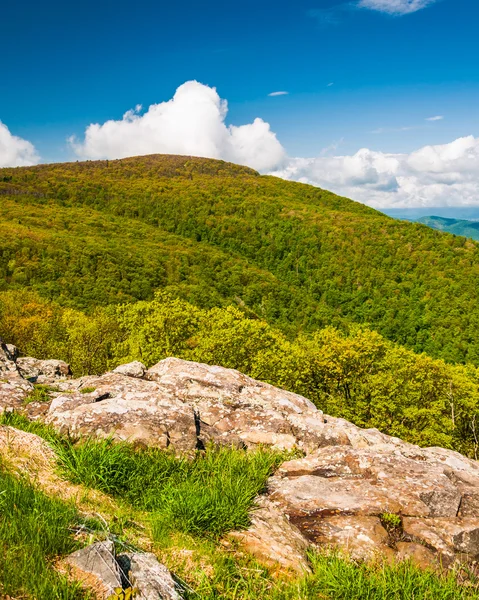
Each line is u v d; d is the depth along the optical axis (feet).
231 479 19.49
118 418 22.41
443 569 15.42
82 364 135.33
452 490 19.97
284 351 124.16
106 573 10.50
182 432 22.75
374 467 22.24
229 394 30.89
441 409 124.77
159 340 121.60
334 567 13.97
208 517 15.44
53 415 22.99
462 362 332.39
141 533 14.16
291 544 15.53
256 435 26.35
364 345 127.85
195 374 33.32
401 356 132.46
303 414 30.63
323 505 18.93
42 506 12.93
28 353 140.87
